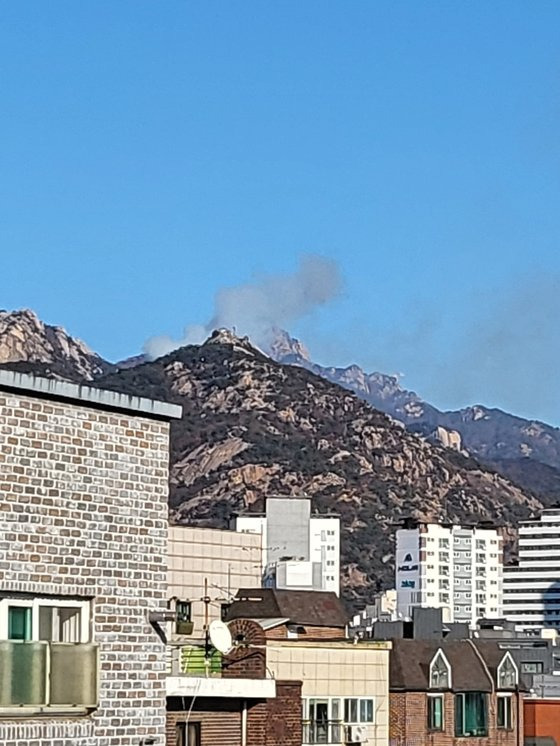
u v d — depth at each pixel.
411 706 59.09
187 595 74.06
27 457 21.12
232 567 76.81
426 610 74.31
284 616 61.38
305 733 50.34
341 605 64.25
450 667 61.12
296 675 50.34
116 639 22.34
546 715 71.69
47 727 21.23
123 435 22.69
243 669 43.53
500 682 63.31
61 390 21.55
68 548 21.67
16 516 20.91
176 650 39.62
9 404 20.92
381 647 53.62
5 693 20.67
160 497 23.23
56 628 21.69
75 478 21.84
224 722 38.88
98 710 21.98
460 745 60.88
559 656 87.06
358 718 52.31
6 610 20.88
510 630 102.25
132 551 22.69
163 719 23.05
